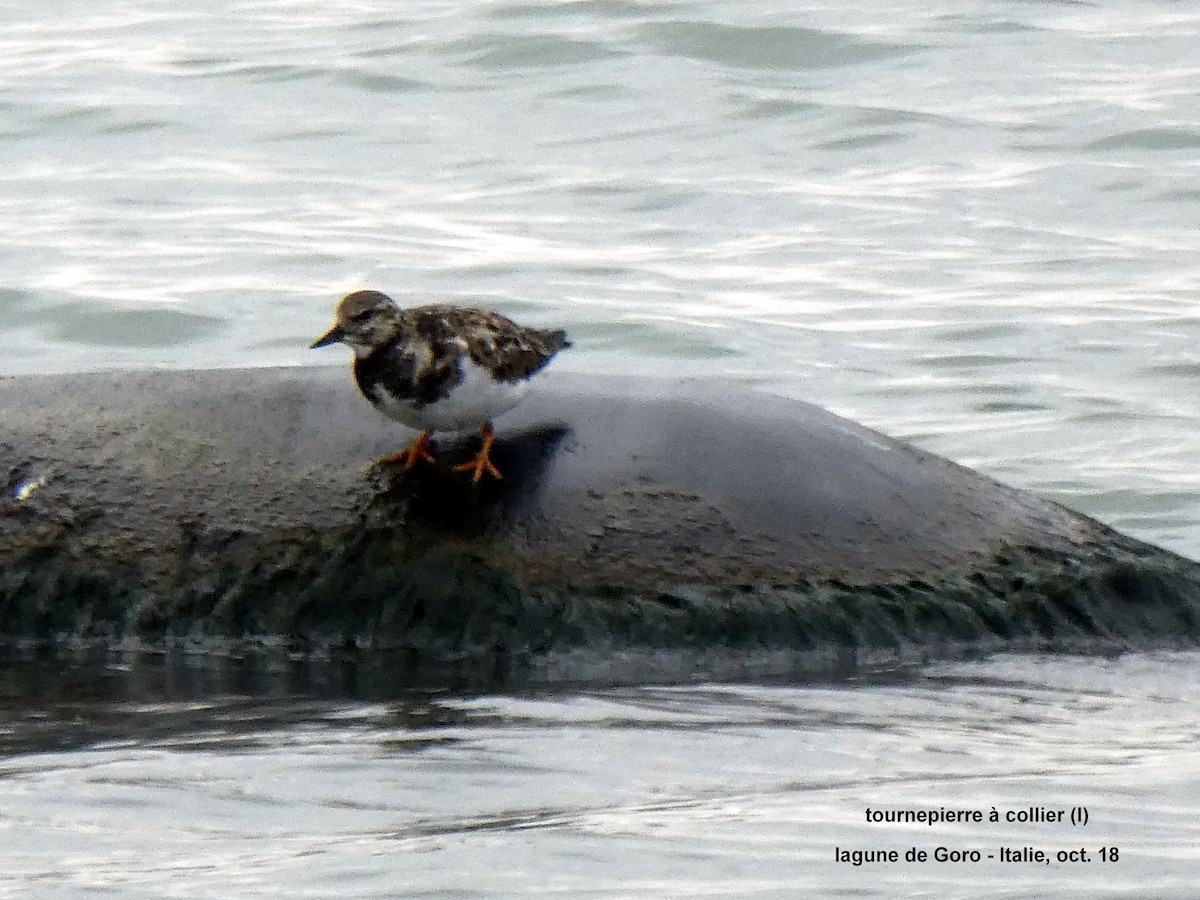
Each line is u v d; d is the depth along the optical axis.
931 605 12.73
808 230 25.72
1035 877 9.08
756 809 9.89
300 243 24.94
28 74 32.25
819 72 32.12
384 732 11.03
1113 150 28.52
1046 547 13.27
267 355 21.50
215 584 12.67
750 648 12.41
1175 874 9.12
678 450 13.02
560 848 9.33
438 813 9.82
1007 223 25.95
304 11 36.06
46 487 13.00
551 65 32.06
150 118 30.03
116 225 25.69
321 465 13.00
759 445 13.13
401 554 12.59
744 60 32.44
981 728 11.27
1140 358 21.42
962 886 8.99
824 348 21.84
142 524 12.86
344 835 9.52
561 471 12.88
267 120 30.00
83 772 10.34
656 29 33.28
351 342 12.33
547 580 12.48
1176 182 27.23
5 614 12.77
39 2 37.94
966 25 34.41
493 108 30.45
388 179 27.59
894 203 26.62
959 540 13.09
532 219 26.00
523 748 10.79
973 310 22.92
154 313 22.55
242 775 10.32
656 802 10.00
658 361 21.48
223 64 32.62
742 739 11.00
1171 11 35.72
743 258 24.70
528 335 12.89
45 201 26.72
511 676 12.09
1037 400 20.31
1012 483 18.19
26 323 22.41
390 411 12.52
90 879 8.95
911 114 29.91
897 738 11.05
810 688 11.94
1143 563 13.36
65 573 12.79
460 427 12.70
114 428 13.29
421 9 35.34
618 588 12.47
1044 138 29.03
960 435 19.39
